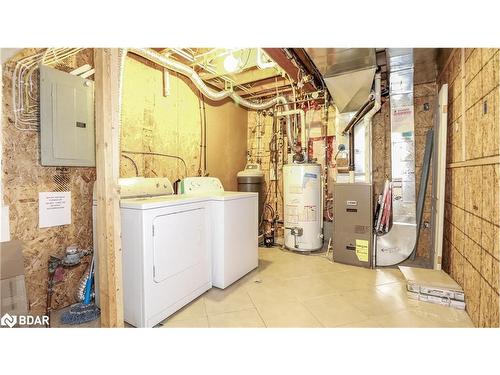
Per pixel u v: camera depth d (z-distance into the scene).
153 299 1.87
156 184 2.62
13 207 1.86
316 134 4.28
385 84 3.43
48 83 1.99
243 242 2.82
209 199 2.51
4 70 1.81
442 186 2.74
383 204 3.29
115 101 1.67
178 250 2.11
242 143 4.73
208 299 2.30
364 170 3.68
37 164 2.00
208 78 3.71
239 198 2.74
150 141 3.06
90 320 1.96
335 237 3.34
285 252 3.83
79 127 2.19
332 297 2.32
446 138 2.72
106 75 1.63
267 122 4.74
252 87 4.20
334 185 3.33
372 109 3.34
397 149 3.22
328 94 3.96
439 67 2.99
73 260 2.04
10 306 1.64
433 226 3.11
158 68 3.15
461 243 2.24
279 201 4.64
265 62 3.08
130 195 2.32
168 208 2.02
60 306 2.16
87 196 2.35
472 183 2.00
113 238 1.64
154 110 3.11
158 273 1.91
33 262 1.98
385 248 3.16
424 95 3.40
